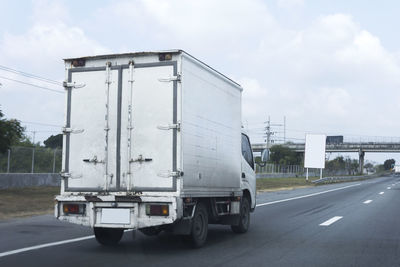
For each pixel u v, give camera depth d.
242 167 11.10
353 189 39.81
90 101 8.17
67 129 8.26
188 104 7.96
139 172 7.79
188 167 7.89
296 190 37.66
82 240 9.49
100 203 7.89
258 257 7.78
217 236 10.52
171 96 7.73
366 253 8.27
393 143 101.00
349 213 16.48
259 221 13.86
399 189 39.47
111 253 8.02
